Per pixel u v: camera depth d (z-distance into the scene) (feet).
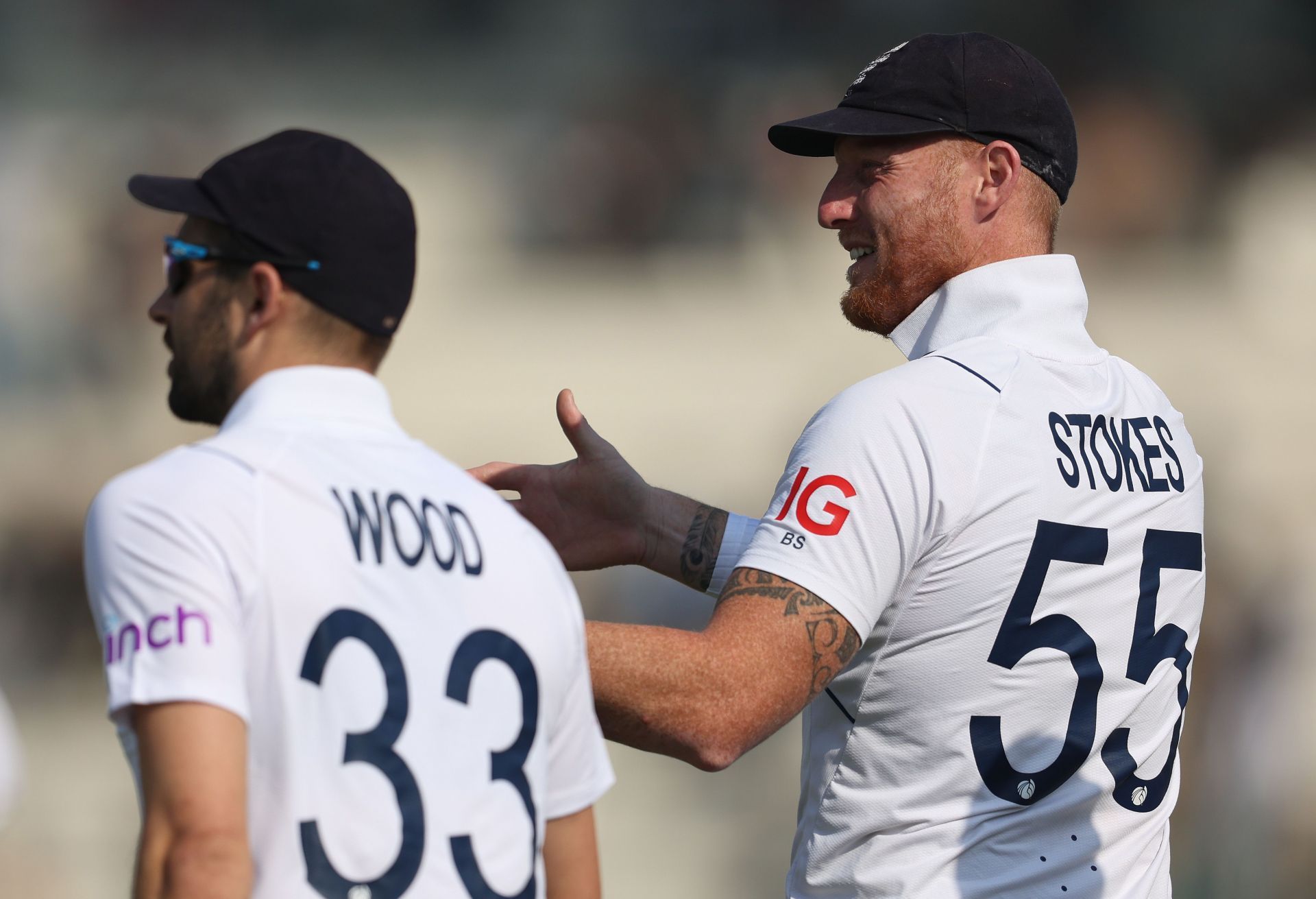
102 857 86.22
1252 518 106.63
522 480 32.58
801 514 26.89
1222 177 184.34
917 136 29.81
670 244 177.47
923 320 30.12
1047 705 27.25
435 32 213.25
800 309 167.94
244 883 18.90
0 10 197.98
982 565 26.71
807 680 26.35
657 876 82.48
